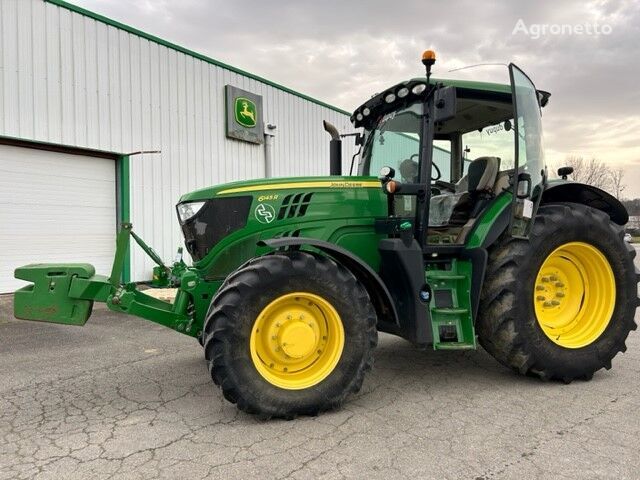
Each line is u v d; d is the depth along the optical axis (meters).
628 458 2.59
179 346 5.25
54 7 8.01
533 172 3.85
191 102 10.30
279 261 3.17
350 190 3.86
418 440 2.83
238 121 11.23
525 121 3.88
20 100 7.66
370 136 4.54
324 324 3.34
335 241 3.77
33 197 8.06
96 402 3.53
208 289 3.65
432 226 4.26
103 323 6.50
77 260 8.65
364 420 3.13
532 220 3.77
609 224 4.11
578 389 3.73
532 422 3.08
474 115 4.45
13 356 4.85
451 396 3.58
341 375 3.24
